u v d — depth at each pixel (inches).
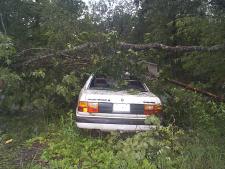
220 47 187.3
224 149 146.7
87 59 188.7
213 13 260.4
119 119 157.2
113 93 163.6
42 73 185.9
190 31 259.1
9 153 151.5
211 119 193.2
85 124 158.2
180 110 190.7
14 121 198.4
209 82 251.4
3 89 193.6
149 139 147.5
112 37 180.1
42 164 138.4
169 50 191.9
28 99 200.8
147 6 354.6
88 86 177.8
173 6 336.5
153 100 161.6
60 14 202.5
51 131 178.5
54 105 202.1
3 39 178.5
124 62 180.5
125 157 139.0
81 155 144.3
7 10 245.4
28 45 214.4
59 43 193.0
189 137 163.6
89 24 205.6
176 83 219.5
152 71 205.9
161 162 135.3
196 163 132.9
